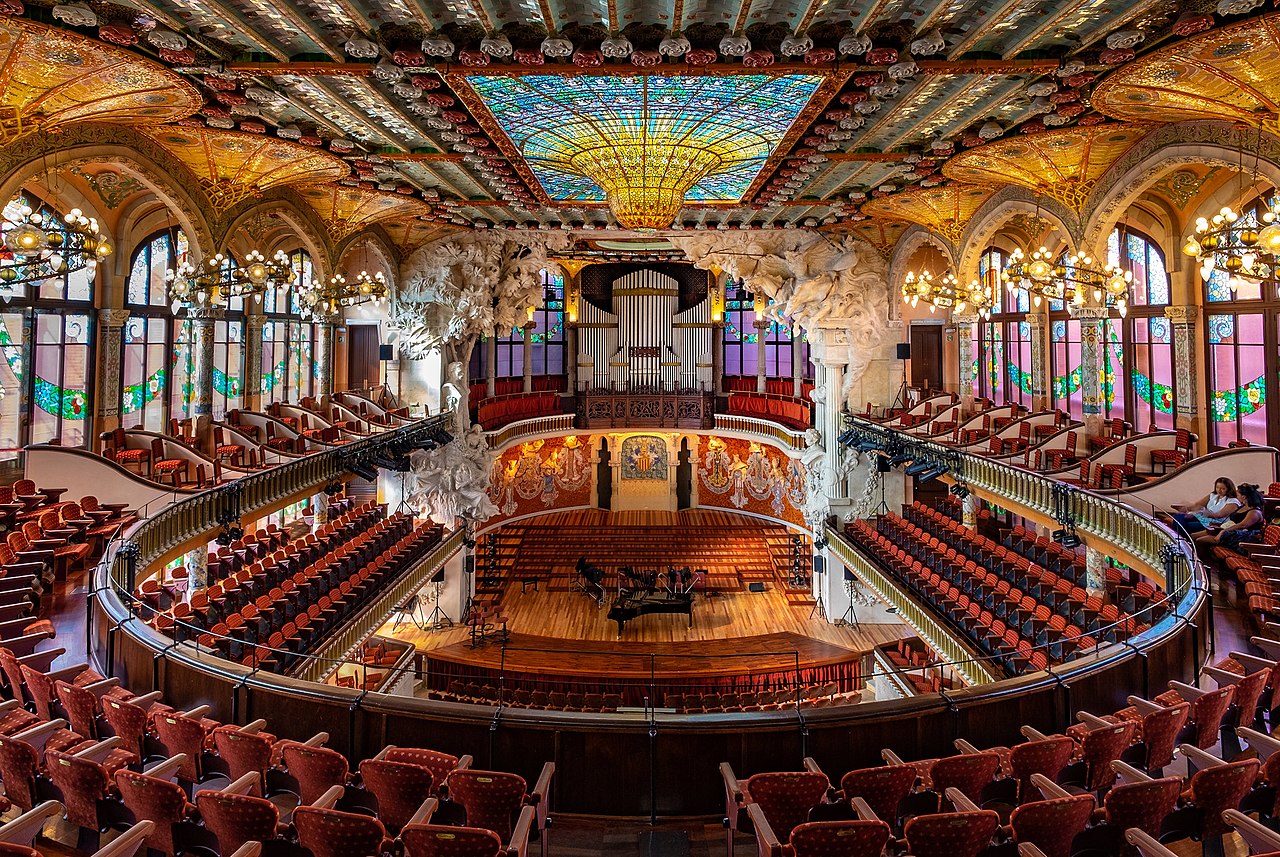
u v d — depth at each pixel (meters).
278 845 5.66
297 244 29.16
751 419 37.31
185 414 23.83
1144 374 22.89
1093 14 10.22
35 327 18.22
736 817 6.66
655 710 8.27
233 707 8.44
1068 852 5.69
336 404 26.08
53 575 12.85
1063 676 8.59
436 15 10.70
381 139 16.27
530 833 6.86
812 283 28.38
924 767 7.28
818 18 10.73
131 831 5.35
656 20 10.86
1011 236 28.70
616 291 40.19
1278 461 15.78
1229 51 10.66
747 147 16.58
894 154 17.25
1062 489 15.68
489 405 36.06
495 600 31.22
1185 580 11.13
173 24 10.41
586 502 41.38
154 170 15.48
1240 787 5.96
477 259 28.97
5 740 6.26
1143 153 15.80
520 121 14.86
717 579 32.97
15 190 12.17
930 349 33.06
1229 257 11.02
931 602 19.59
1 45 10.35
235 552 18.64
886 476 29.36
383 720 8.10
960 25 10.86
